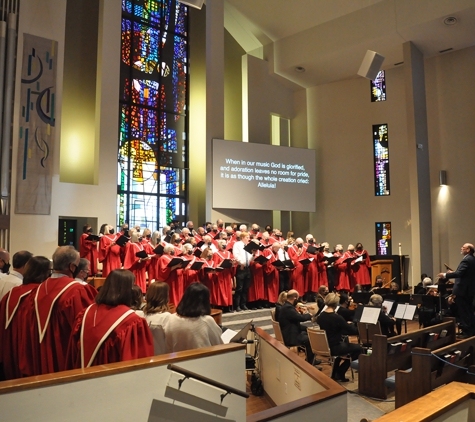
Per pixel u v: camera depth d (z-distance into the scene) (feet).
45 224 34.91
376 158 52.11
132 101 45.37
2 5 34.32
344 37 46.37
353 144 53.16
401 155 50.42
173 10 49.60
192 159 49.37
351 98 53.78
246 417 8.70
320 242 53.88
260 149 48.26
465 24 41.63
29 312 9.17
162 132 47.47
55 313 9.00
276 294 33.81
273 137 56.13
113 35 40.34
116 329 7.75
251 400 17.43
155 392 7.28
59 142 36.06
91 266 31.27
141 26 46.73
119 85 40.83
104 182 38.55
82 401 6.48
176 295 27.86
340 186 53.36
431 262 45.39
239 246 32.17
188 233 34.60
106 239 30.12
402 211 49.75
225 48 53.67
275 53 51.93
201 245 32.12
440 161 47.16
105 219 38.29
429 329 20.30
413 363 15.24
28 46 34.86
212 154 45.52
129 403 6.97
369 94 52.95
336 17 46.93
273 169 48.83
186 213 48.73
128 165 44.55
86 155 41.47
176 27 49.78
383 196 50.98
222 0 48.47
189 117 49.78
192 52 50.52
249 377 20.74
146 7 47.34
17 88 34.14
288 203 49.34
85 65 42.16
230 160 46.39
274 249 33.30
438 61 48.11
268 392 17.43
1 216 32.65
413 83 44.73
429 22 41.32
